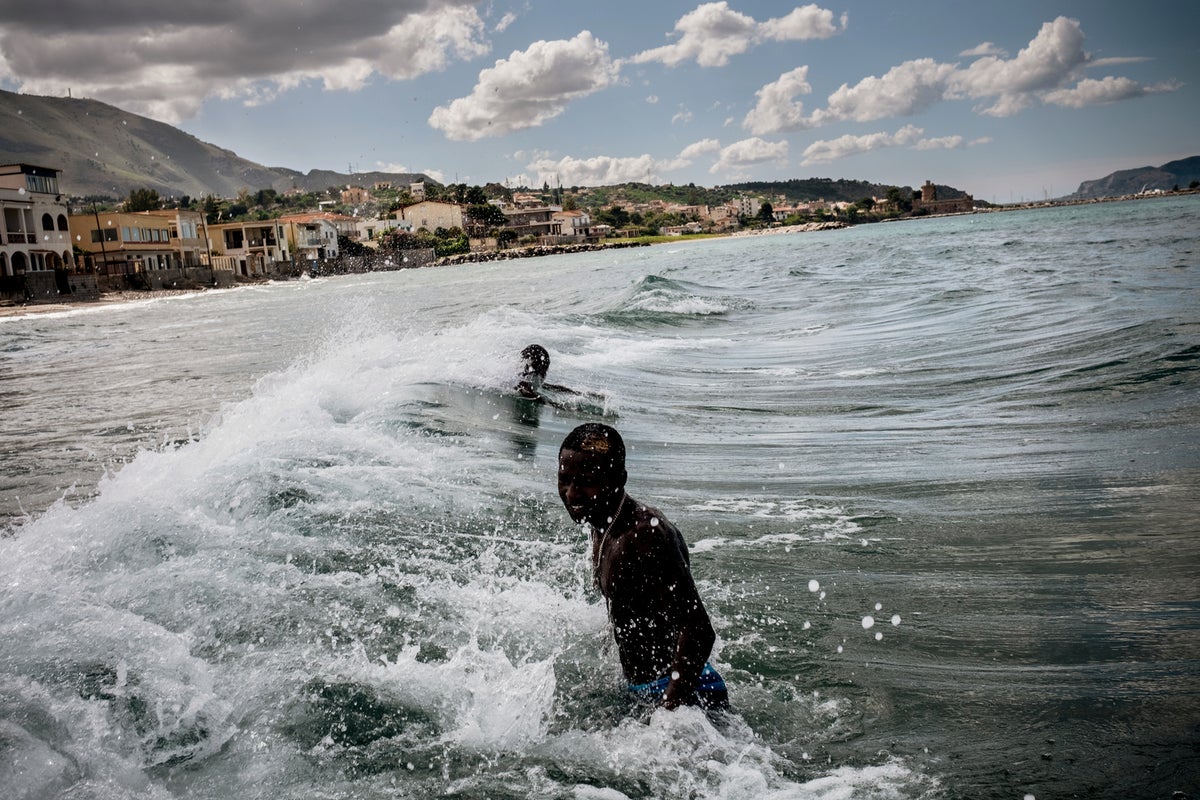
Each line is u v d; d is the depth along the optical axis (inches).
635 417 311.3
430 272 3193.9
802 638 124.8
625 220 7352.4
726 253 2566.4
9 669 110.9
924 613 131.2
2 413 402.6
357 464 217.3
